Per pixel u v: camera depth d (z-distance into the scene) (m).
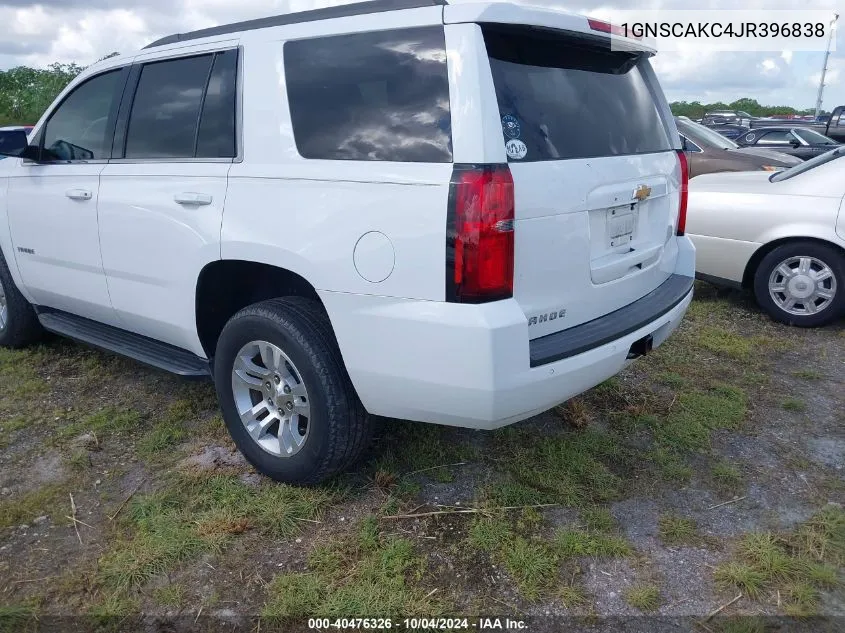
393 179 2.59
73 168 3.96
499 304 2.51
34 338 4.96
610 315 3.11
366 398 2.85
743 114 36.34
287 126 2.95
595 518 3.02
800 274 5.45
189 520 3.01
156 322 3.65
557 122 2.81
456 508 3.09
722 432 3.80
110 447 3.63
